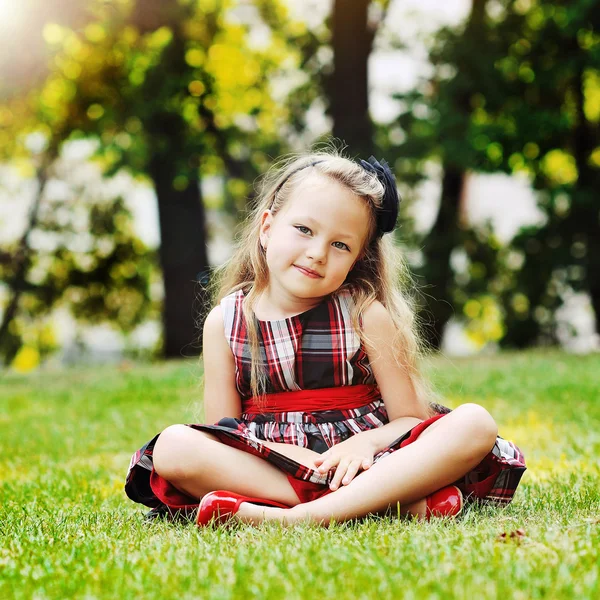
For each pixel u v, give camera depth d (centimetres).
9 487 408
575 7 1462
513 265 1797
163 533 275
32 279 2028
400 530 260
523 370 923
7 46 1457
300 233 318
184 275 1653
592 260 1661
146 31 1543
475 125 1504
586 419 586
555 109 1588
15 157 1909
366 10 1536
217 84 1700
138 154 1552
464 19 1608
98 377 1127
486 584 193
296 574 208
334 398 321
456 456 282
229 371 334
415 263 1731
